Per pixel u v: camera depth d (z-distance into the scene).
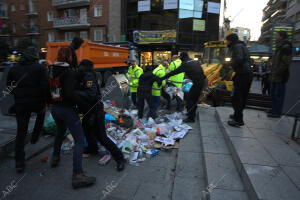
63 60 2.61
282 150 2.87
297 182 2.13
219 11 23.39
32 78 2.96
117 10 24.58
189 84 7.17
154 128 4.46
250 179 2.18
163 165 3.35
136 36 23.50
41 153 3.69
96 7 25.30
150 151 3.69
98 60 10.53
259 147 2.97
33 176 2.96
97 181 2.86
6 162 3.33
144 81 5.23
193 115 5.20
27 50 3.00
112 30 25.14
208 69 8.36
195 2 22.67
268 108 5.31
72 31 27.27
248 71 3.55
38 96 3.05
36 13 28.31
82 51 9.25
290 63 4.08
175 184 2.75
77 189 2.67
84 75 2.91
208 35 23.62
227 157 3.10
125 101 6.44
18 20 29.52
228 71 8.16
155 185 2.79
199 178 2.90
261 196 1.91
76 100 2.63
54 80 2.63
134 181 2.88
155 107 5.45
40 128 3.59
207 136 3.91
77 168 2.66
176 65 6.31
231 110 5.07
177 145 4.05
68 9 26.78
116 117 4.68
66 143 3.96
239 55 3.49
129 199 2.49
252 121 4.21
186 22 22.80
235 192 2.27
